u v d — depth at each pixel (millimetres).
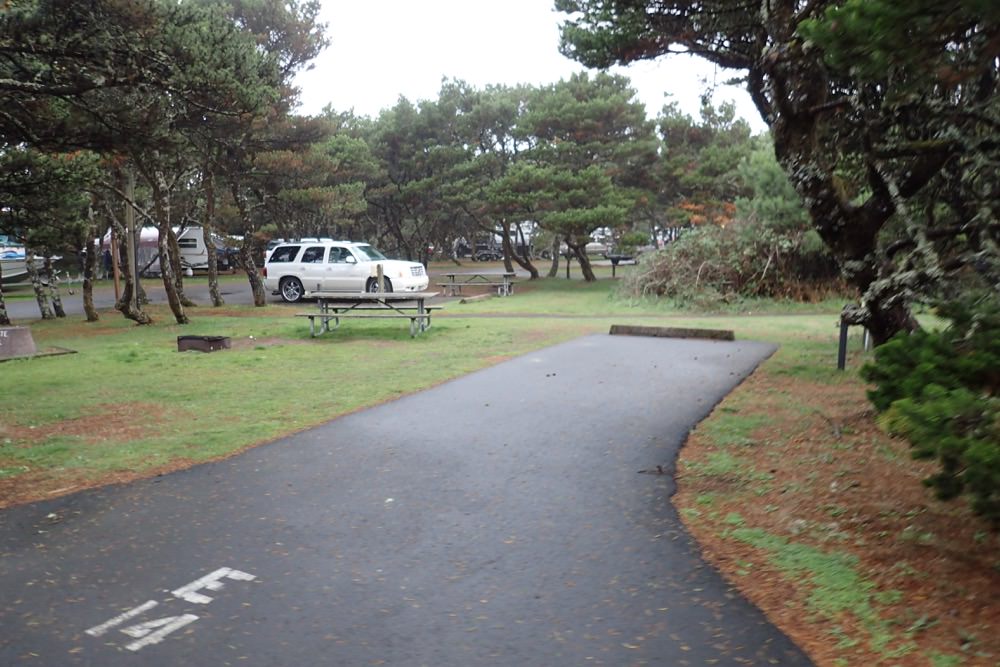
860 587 3791
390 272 25203
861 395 8414
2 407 8703
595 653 3262
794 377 9617
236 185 24781
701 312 19938
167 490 5516
